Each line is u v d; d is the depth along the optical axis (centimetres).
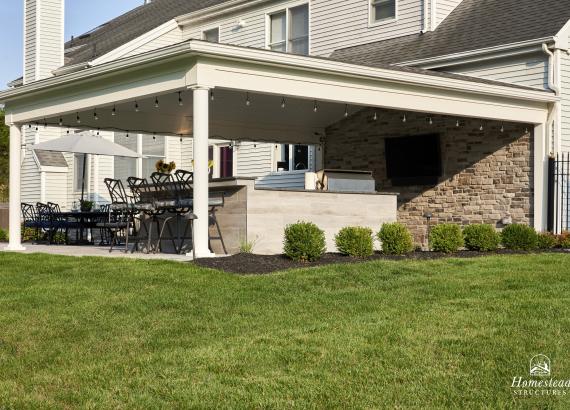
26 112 1341
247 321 670
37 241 1772
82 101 1224
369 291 790
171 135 1730
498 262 977
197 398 472
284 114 1611
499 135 1458
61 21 2262
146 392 488
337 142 1795
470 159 1510
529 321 630
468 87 1273
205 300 758
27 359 573
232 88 1044
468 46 1456
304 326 644
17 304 755
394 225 1112
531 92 1336
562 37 1361
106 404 466
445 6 1650
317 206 1209
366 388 484
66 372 536
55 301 767
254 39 2025
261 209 1144
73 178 2158
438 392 473
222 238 1170
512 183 1434
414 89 1234
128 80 1131
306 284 829
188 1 2423
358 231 1066
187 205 1152
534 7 1485
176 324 666
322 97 1136
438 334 599
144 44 2167
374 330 618
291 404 459
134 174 2105
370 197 1276
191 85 1019
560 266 936
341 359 545
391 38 1702
